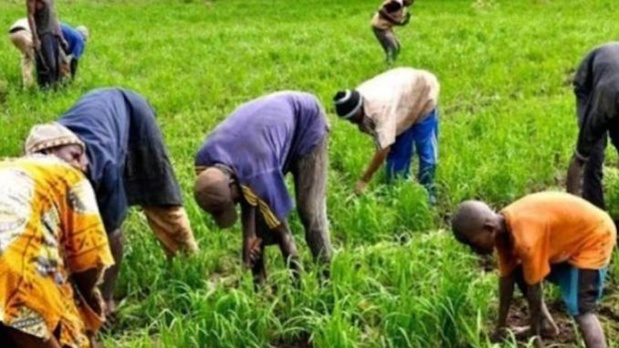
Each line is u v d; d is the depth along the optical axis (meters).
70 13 25.98
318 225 6.79
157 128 6.92
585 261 5.59
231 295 6.26
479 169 9.08
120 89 6.81
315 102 6.70
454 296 6.21
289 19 24.69
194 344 6.09
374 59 16.19
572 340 6.25
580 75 7.32
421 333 6.09
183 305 6.70
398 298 6.25
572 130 10.62
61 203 4.71
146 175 6.91
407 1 15.56
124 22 24.09
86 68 15.76
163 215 7.10
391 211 8.00
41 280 4.53
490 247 5.60
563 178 9.44
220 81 14.70
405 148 8.48
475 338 5.93
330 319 5.98
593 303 5.65
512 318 6.50
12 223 4.44
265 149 6.04
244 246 6.27
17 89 14.10
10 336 4.66
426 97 8.23
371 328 6.29
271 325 6.38
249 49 17.77
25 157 4.90
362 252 7.04
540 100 12.80
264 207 6.02
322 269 6.80
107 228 5.98
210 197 5.75
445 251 7.00
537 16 22.27
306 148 6.59
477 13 23.59
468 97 13.10
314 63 15.96
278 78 14.85
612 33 18.41
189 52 17.78
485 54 16.25
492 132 10.55
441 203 8.71
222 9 27.78
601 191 7.62
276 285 6.75
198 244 7.71
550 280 5.93
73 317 4.77
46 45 13.70
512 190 8.76
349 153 9.57
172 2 30.50
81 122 6.00
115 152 6.02
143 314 6.71
